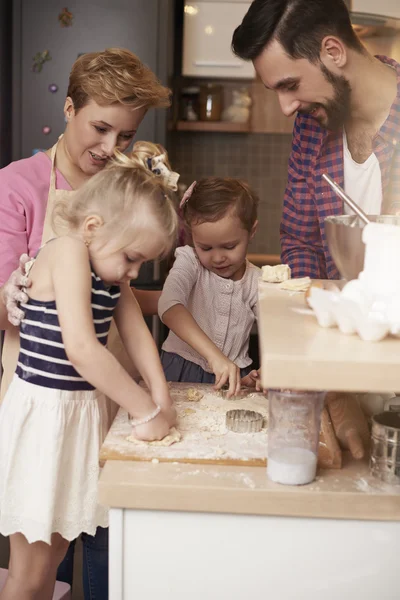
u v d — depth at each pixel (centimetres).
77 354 118
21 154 332
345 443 123
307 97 169
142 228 126
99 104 154
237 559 110
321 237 196
